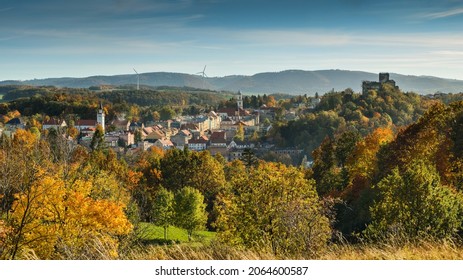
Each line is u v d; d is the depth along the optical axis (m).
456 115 45.81
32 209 21.23
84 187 27.45
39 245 20.50
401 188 23.58
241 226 24.80
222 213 28.08
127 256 14.29
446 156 42.06
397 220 21.75
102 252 13.46
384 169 49.03
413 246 13.17
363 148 62.19
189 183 73.81
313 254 14.12
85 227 23.39
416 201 22.36
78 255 13.16
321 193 63.62
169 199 53.97
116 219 24.20
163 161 79.19
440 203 21.66
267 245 16.00
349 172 62.59
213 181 74.12
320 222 19.27
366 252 12.99
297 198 23.45
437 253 12.26
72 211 23.53
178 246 13.83
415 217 21.75
